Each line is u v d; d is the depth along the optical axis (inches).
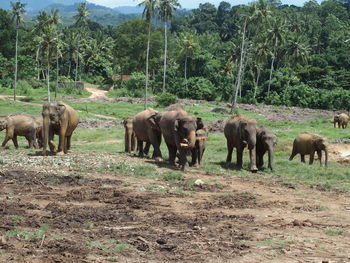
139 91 3572.8
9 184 577.9
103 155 847.1
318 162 995.9
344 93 3489.2
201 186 625.0
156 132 834.8
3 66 3686.0
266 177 750.5
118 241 357.1
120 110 2529.5
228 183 666.2
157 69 4500.5
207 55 4030.5
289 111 3034.0
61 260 306.8
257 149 864.3
